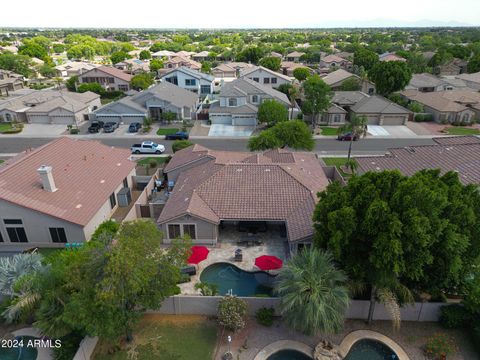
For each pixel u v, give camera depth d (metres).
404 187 19.30
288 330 21.67
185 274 25.61
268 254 29.22
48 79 114.75
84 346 19.27
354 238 19.75
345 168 46.97
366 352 20.38
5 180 29.64
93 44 189.00
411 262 18.58
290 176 32.84
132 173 41.41
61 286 19.48
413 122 68.94
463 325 21.36
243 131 64.19
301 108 74.31
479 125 67.06
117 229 29.19
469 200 20.19
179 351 20.28
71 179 33.62
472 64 104.19
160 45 181.12
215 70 112.12
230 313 20.62
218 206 30.66
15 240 30.28
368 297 22.31
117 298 17.11
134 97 72.06
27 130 64.31
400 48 165.50
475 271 20.95
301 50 168.50
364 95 72.62
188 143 49.78
